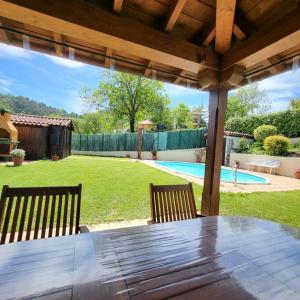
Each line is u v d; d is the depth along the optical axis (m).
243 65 2.23
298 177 8.23
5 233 1.47
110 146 15.88
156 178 6.73
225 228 1.51
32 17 1.57
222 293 0.83
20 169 7.31
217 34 2.05
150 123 14.27
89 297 0.78
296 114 11.23
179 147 13.48
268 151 10.25
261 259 1.10
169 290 0.83
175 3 1.80
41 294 0.79
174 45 2.07
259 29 2.04
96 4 1.73
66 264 0.99
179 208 2.04
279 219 3.71
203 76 2.45
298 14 1.62
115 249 1.15
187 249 1.17
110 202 4.08
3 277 0.88
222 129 2.68
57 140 11.34
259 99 21.36
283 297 0.83
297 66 2.20
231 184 6.48
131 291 0.82
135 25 1.86
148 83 17.86
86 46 2.21
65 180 5.84
